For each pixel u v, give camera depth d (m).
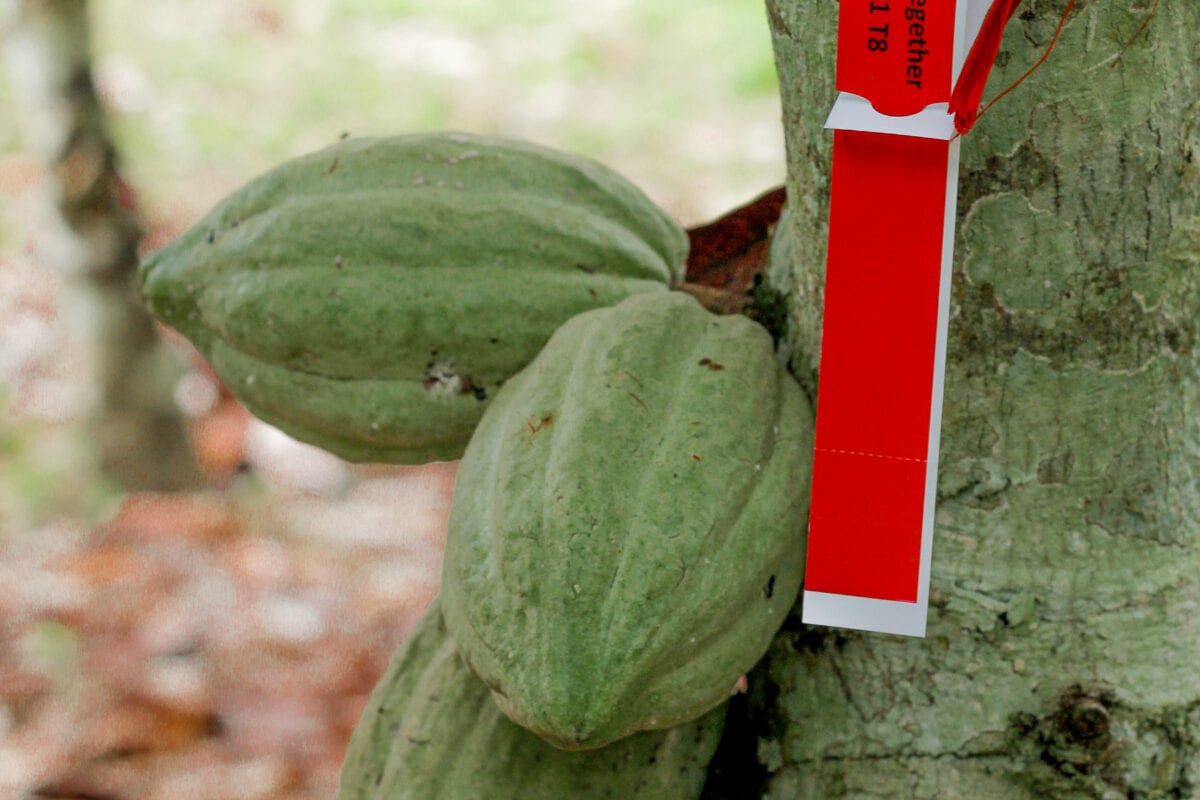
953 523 0.76
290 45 3.36
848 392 0.72
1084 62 0.71
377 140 0.84
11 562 2.01
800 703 0.78
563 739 0.72
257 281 0.82
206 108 3.12
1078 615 0.75
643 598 0.73
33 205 2.84
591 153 3.00
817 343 0.78
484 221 0.81
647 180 2.90
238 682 1.72
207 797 1.57
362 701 1.72
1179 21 0.71
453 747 0.80
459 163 0.82
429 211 0.81
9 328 2.58
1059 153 0.72
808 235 0.77
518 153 0.83
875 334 0.72
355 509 2.14
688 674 0.74
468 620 0.74
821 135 0.75
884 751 0.77
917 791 0.76
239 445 2.30
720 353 0.77
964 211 0.73
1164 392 0.74
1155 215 0.73
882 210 0.72
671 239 0.85
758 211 0.88
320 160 0.83
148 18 3.43
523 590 0.73
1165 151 0.72
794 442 0.76
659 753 0.78
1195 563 0.75
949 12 0.71
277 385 0.83
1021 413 0.75
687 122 3.08
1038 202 0.73
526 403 0.77
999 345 0.74
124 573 1.92
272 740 1.64
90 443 2.29
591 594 0.73
